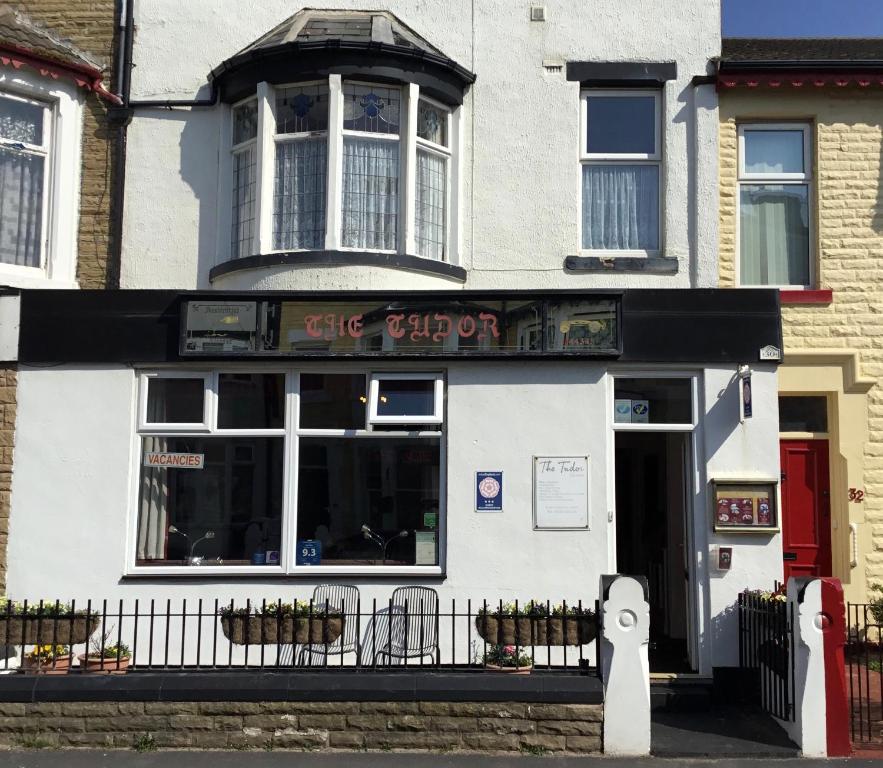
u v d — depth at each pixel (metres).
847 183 10.35
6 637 7.56
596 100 10.30
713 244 9.87
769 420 9.04
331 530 9.08
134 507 9.06
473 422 9.06
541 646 8.12
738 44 12.14
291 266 9.38
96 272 9.93
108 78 10.20
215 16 10.26
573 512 8.94
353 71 9.61
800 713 7.25
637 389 9.27
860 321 10.23
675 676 8.76
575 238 9.91
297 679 7.27
